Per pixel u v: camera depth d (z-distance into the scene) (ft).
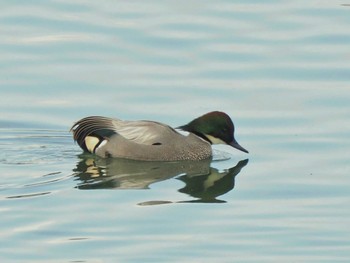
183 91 67.15
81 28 75.36
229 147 62.85
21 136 62.23
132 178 56.75
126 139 60.80
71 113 64.75
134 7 78.74
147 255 45.78
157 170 58.80
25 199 52.16
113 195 53.31
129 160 60.39
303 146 59.93
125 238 47.57
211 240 47.44
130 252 46.09
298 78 68.80
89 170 57.72
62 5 78.84
